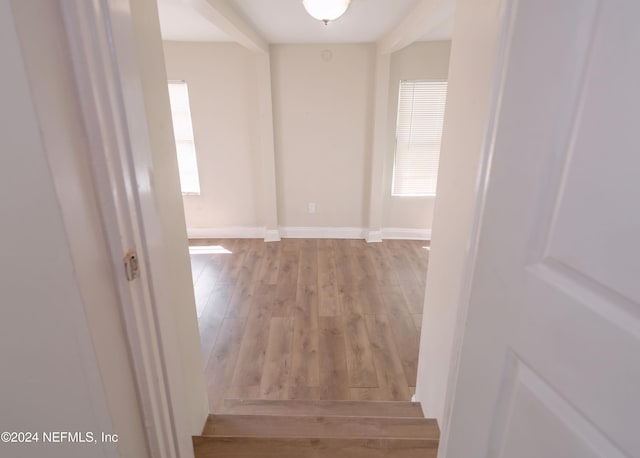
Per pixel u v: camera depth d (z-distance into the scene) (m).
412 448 1.36
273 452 1.33
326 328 2.71
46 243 0.55
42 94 0.50
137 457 0.83
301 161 4.04
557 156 0.57
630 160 0.46
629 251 0.48
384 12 2.44
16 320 0.60
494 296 0.75
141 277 0.76
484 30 1.06
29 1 0.48
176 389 0.97
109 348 0.69
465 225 1.22
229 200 4.19
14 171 0.51
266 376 2.27
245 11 2.37
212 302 3.03
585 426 0.56
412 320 2.82
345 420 1.54
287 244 4.18
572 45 0.53
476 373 0.83
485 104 1.05
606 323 0.51
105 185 0.65
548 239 0.61
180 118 3.86
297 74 3.69
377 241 4.25
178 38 3.41
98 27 0.60
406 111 3.84
